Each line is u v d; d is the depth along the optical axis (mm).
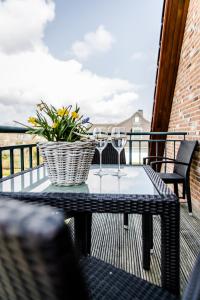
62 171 1186
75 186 1208
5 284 355
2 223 290
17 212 303
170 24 3820
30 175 1534
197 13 3191
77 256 317
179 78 4184
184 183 2926
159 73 4352
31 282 319
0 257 325
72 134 1277
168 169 4996
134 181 1330
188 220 2705
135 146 5098
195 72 3260
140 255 1892
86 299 336
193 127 3359
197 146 3160
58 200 998
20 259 303
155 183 1241
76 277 315
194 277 511
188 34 3650
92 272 854
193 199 3350
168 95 4648
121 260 1821
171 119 4871
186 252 1957
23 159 2328
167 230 932
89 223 1619
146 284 799
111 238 2207
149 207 938
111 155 2541
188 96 3623
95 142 1279
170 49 4074
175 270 921
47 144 1175
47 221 286
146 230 1683
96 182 1309
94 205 974
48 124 1260
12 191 1100
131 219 2721
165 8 3709
